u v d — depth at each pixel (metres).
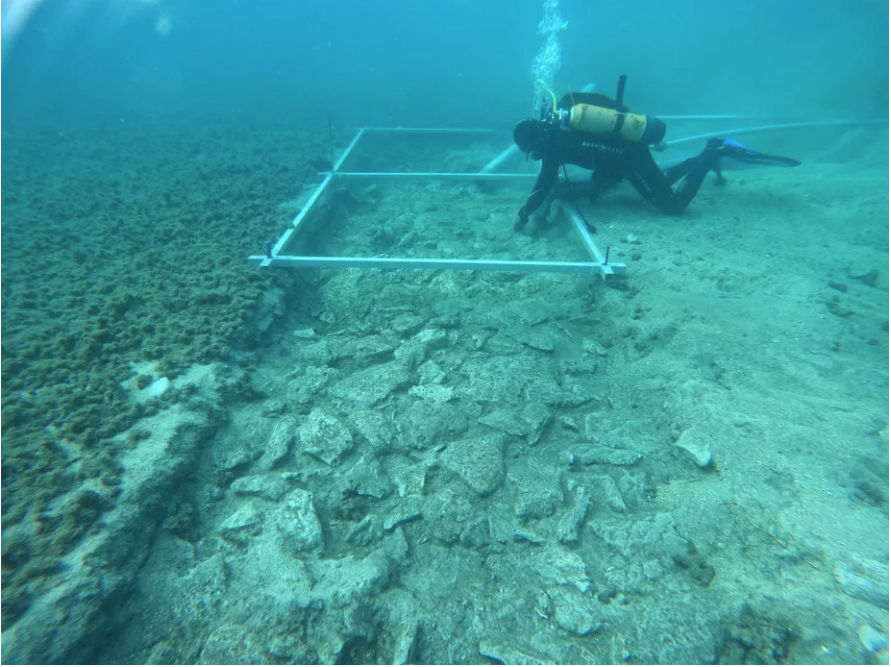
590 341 3.49
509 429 2.73
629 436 2.64
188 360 2.91
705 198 5.64
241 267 3.97
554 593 1.91
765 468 2.27
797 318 3.33
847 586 1.74
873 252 4.11
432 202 6.44
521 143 4.56
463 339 3.60
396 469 2.51
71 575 1.74
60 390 2.61
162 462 2.24
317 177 6.45
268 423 2.74
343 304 4.11
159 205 5.29
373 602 1.89
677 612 1.79
